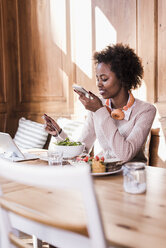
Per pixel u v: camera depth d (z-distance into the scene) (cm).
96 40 301
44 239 83
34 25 364
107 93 185
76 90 173
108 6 288
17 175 63
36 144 319
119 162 138
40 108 364
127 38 274
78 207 93
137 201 99
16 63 388
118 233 74
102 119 166
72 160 156
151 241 70
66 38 329
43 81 360
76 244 75
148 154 236
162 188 114
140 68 195
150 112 180
